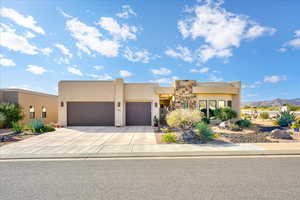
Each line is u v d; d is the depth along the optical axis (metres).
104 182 4.27
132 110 16.62
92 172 4.94
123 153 6.86
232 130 12.54
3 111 13.79
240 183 4.15
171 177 4.54
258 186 3.98
